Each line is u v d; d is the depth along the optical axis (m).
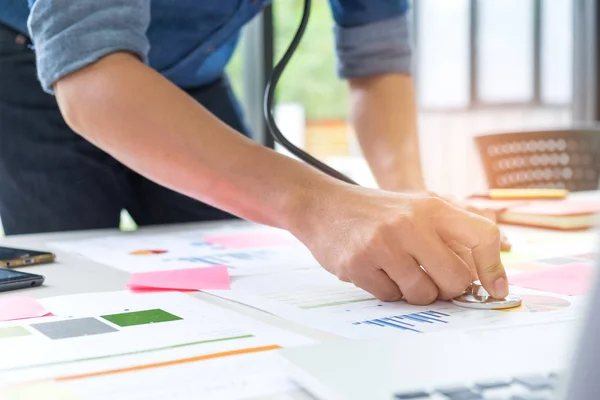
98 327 0.49
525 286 0.61
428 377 0.35
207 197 0.64
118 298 0.59
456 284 0.55
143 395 0.36
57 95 0.70
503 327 0.45
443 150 3.70
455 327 0.48
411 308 0.55
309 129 4.25
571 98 3.82
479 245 0.54
